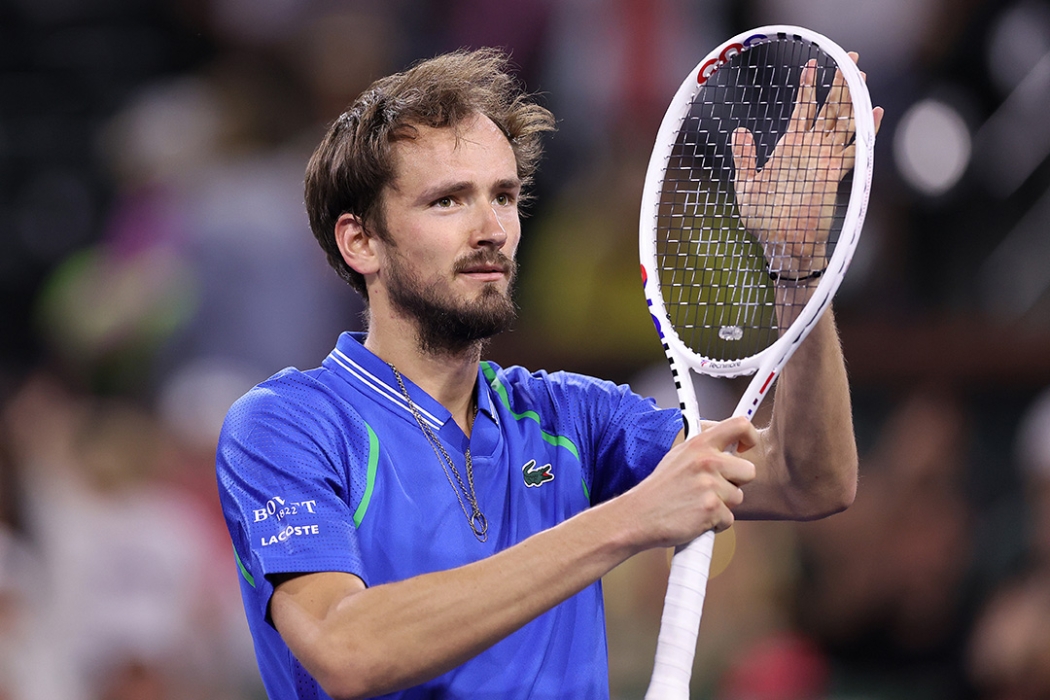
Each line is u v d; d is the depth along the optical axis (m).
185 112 29.80
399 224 10.70
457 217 10.59
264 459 10.24
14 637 21.72
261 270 26.39
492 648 10.38
